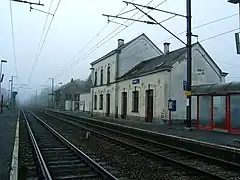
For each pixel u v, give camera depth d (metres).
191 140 14.34
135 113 32.34
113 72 39.47
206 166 11.01
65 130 25.30
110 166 10.62
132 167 10.60
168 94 26.45
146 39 40.25
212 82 29.11
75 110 75.50
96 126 28.03
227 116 18.94
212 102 20.36
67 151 13.91
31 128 25.61
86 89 90.12
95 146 16.06
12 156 10.80
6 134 18.75
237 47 15.02
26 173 9.35
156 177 9.23
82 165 10.59
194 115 26.92
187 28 20.47
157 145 15.83
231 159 11.45
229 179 9.07
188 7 20.34
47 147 15.20
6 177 8.16
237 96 18.39
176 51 30.77
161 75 27.11
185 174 9.60
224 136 16.14
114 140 17.58
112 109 39.62
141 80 31.23
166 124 25.89
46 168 9.30
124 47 38.88
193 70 28.16
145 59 40.03
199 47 28.67
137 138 18.56
